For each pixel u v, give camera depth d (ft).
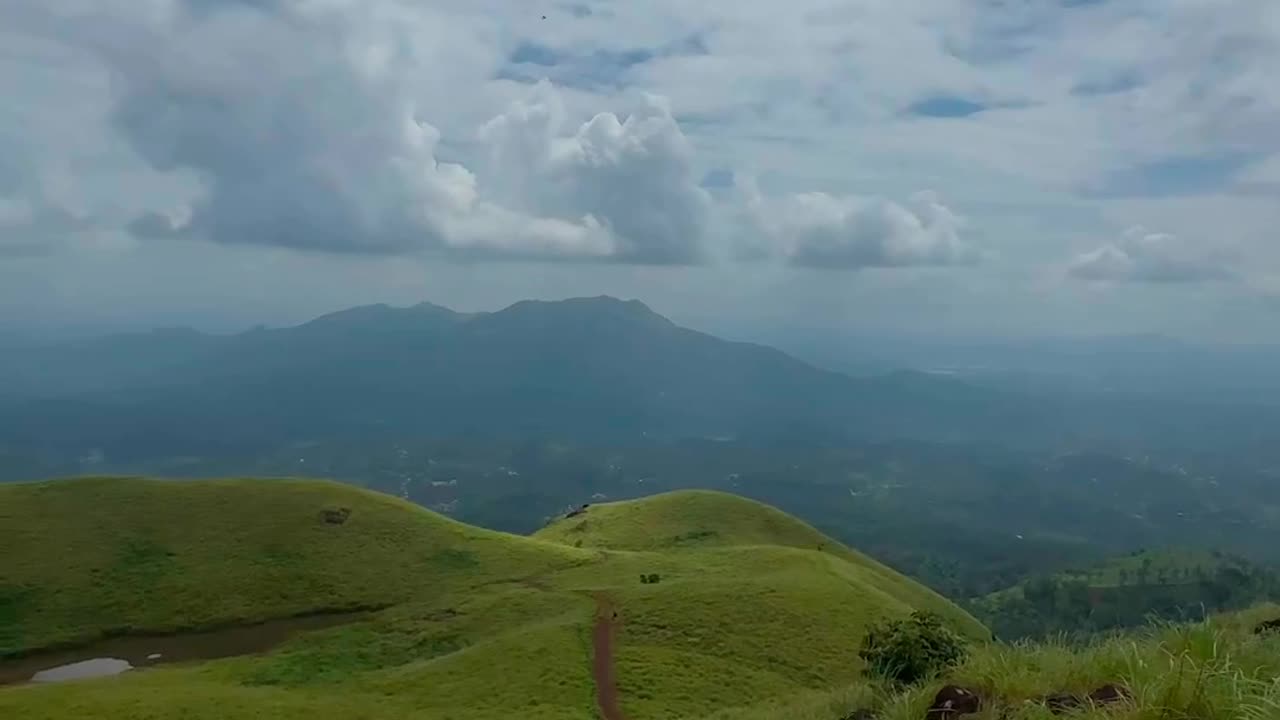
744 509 439.63
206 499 350.23
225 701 191.62
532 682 197.36
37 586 286.87
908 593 329.11
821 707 52.21
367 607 290.76
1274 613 46.01
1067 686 31.96
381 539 337.52
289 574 305.73
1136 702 26.81
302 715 182.39
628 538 404.98
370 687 210.79
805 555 321.93
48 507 333.83
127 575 297.94
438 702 192.34
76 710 181.16
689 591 257.14
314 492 367.66
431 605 287.69
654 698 187.21
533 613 260.62
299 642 261.44
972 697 33.53
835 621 231.71
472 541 348.79
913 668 63.93
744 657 211.20
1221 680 26.43
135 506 339.98
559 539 426.92
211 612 281.95
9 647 257.14
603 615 244.63
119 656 255.70
